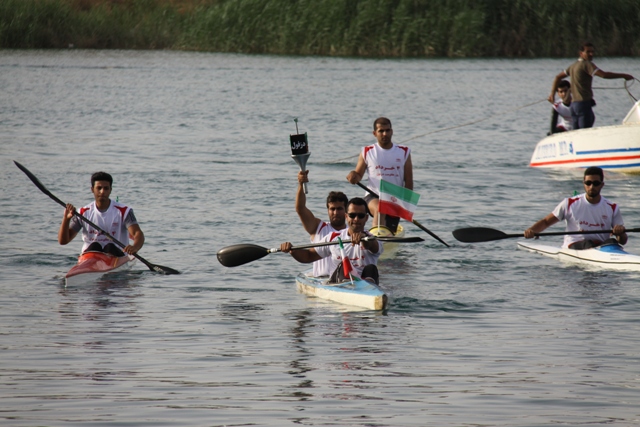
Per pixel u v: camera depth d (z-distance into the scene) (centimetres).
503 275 2894
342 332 2239
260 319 2362
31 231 3459
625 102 8906
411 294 2638
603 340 2167
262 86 9462
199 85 9488
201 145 5897
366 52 12044
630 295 2619
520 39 12100
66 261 3031
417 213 3884
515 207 4016
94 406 1697
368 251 2700
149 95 8662
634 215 3847
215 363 1973
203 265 3005
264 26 12581
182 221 3659
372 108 7950
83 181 4522
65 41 12888
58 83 9431
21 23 12575
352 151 5756
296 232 3481
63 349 2070
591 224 3139
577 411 1681
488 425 1612
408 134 6619
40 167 4919
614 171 4962
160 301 2553
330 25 12125
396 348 2097
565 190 4438
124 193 4228
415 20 11919
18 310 2423
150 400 1731
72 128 6575
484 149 5934
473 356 2036
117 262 2925
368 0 12075
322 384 1834
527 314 2417
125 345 2111
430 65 11512
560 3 12056
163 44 13200
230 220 3684
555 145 5128
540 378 1873
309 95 8800
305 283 2669
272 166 5109
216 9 12888
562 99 5328
